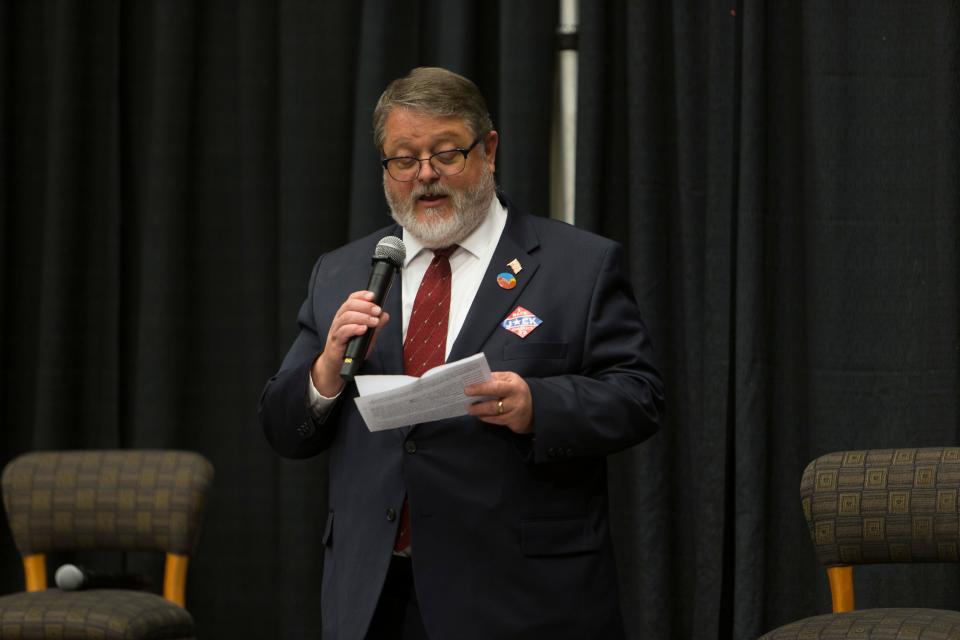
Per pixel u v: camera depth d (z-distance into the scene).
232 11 10.88
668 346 9.71
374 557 5.52
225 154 10.86
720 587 9.29
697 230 9.62
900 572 9.11
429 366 5.70
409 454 5.56
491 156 6.07
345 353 5.36
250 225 10.65
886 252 9.26
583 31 9.73
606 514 5.83
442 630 5.36
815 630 6.62
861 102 9.34
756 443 9.26
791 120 9.62
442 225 5.74
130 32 11.09
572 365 5.71
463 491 5.48
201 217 10.88
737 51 9.62
